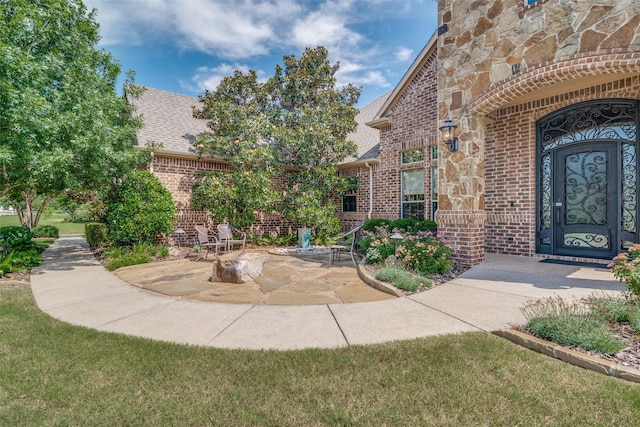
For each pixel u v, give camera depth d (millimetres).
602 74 6000
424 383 2834
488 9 7207
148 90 15500
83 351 3521
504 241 8852
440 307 4777
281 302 5324
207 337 3934
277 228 14922
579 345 3275
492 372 2990
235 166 12133
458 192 7664
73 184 8078
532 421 2338
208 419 2424
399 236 7168
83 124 7973
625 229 7102
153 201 10469
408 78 12047
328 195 14570
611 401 2537
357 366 3141
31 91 7082
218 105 12992
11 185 8516
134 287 6488
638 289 3873
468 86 7559
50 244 15047
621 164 7129
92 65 10094
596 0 5672
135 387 2846
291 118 13258
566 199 7930
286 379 2934
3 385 2867
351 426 2328
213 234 11359
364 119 17188
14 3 7480
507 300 4949
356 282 6652
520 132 8555
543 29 6316
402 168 12398
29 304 5289
